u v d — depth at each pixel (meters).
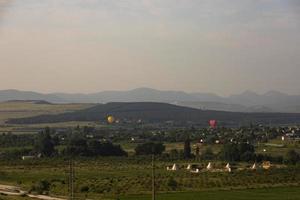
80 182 187.25
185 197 149.12
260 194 154.75
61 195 158.62
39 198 147.38
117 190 167.62
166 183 179.62
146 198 148.00
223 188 170.25
